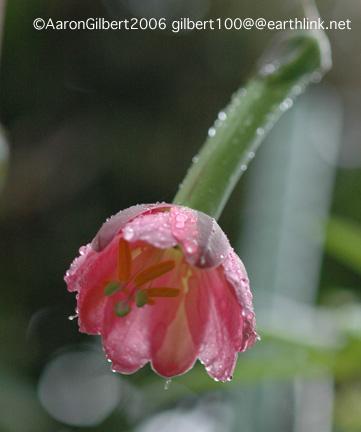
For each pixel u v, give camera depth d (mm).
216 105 1392
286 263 806
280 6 1349
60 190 1361
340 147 1341
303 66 607
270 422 770
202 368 761
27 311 1322
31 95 1364
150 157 1389
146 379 915
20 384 1141
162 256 555
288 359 710
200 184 569
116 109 1394
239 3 1369
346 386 859
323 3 1373
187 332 550
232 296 542
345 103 1382
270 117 596
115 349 550
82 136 1381
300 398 816
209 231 538
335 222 738
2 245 1337
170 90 1401
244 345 537
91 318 548
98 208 1375
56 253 1349
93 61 1381
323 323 734
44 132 1370
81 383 1246
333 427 861
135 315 552
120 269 544
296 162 822
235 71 1384
